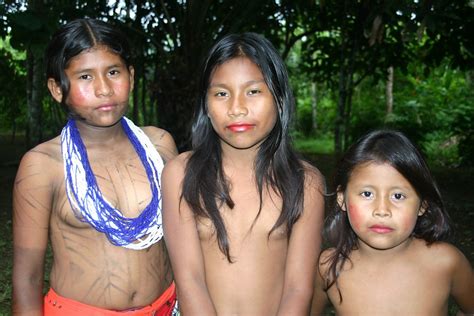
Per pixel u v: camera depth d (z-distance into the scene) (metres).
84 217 1.96
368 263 2.13
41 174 1.96
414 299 2.08
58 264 2.02
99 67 1.93
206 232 2.00
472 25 8.48
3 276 4.42
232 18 9.19
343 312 2.17
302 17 12.08
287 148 2.04
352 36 12.25
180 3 9.14
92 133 2.06
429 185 2.01
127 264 2.02
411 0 5.46
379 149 1.99
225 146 2.06
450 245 2.13
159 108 8.41
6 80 14.28
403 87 19.27
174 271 2.00
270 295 2.00
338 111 11.74
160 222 2.07
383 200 1.96
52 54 1.96
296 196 1.99
